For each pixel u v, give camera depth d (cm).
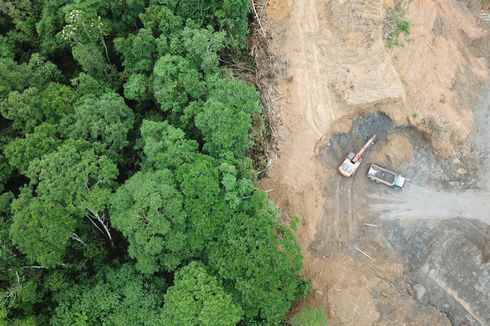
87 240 3572
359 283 4106
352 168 4356
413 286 4128
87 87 3897
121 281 3394
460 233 4247
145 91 3959
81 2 4150
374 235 4294
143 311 3256
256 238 3197
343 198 4406
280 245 3491
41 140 3478
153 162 3534
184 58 3859
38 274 3400
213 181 3238
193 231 3244
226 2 4025
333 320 3969
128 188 3256
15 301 3256
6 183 3816
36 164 3316
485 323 3975
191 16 4178
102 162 3372
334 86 4422
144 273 3375
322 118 4422
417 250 4225
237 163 3584
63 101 3728
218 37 3897
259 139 4366
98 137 3697
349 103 4350
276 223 3488
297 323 3534
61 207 3188
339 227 4319
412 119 4400
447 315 4038
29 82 3950
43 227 3098
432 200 4375
